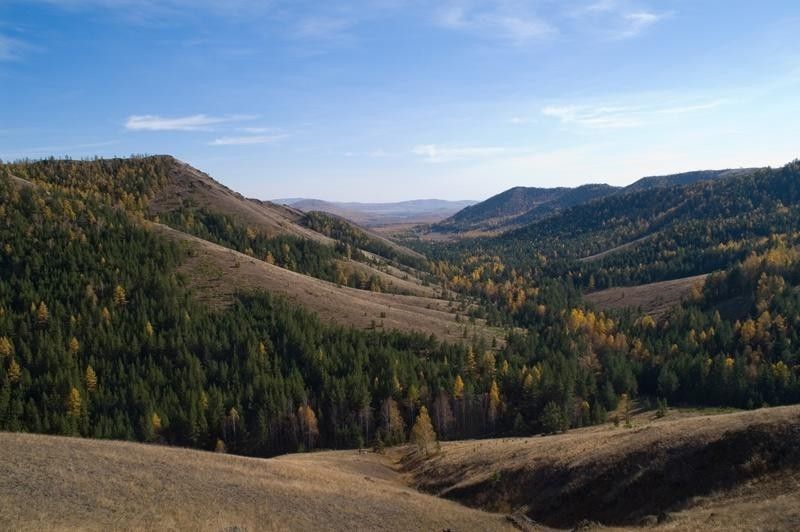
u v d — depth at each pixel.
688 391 136.75
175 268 180.12
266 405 117.50
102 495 35.91
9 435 47.28
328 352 141.25
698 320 182.50
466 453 77.81
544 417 117.25
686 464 46.44
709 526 34.53
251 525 35.69
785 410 48.47
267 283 182.62
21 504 32.19
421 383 131.12
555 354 155.12
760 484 40.31
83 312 141.12
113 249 174.75
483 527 45.91
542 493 54.84
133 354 131.62
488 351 165.88
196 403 113.75
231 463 51.81
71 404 108.62
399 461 92.25
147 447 52.12
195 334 140.38
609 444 57.22
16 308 141.38
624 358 158.62
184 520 34.09
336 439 116.94
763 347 155.50
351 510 44.06
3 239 167.75
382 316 181.50
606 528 42.38
